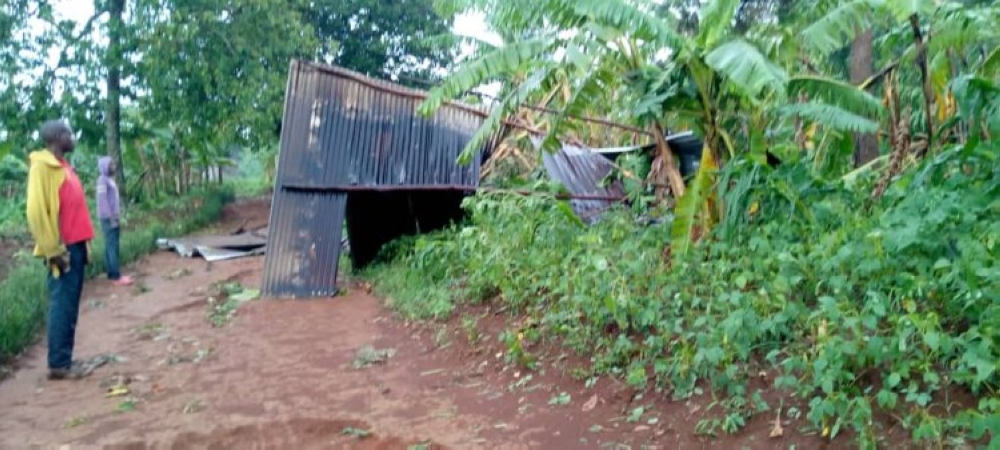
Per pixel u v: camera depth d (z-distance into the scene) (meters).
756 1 12.55
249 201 22.23
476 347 6.04
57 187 5.59
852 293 4.76
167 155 21.14
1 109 15.11
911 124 7.75
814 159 8.12
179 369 6.07
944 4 6.70
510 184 9.50
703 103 6.99
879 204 6.13
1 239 12.58
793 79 7.09
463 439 4.43
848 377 3.88
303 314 7.91
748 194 6.27
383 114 9.57
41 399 5.34
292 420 4.84
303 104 9.21
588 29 7.07
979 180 5.24
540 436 4.39
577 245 6.76
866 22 6.81
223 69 15.98
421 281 8.26
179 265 11.70
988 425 3.28
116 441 4.56
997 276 3.83
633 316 5.39
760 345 4.57
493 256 7.10
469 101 11.27
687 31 11.94
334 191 9.15
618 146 12.02
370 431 4.61
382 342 6.63
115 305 8.70
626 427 4.36
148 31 15.65
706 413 4.30
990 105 5.35
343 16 21.02
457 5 7.29
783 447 3.85
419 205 11.05
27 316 6.89
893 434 3.73
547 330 5.89
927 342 3.64
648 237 6.86
